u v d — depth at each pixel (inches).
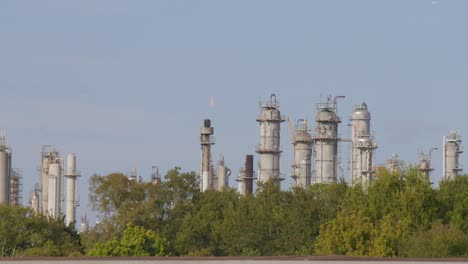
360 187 7066.9
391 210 6614.2
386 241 6023.6
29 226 7780.5
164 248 7268.7
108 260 4087.1
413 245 5900.6
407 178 6732.3
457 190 6865.2
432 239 5890.8
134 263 4018.2
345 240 6259.8
